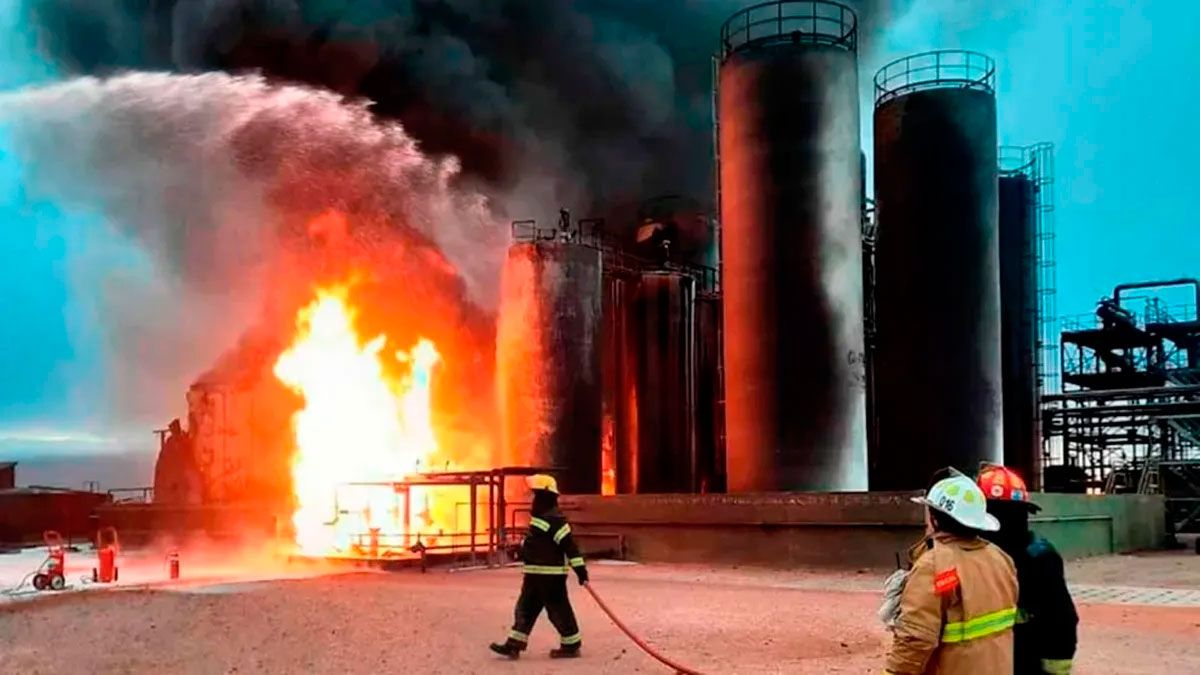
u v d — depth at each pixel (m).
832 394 27.36
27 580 22.23
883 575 20.98
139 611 15.00
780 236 27.77
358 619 13.73
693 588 18.23
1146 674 10.02
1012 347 35.06
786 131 28.00
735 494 23.62
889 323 29.56
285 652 11.38
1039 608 5.28
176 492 33.62
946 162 28.91
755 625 13.23
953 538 4.82
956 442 28.25
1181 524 35.88
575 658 10.88
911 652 4.64
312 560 23.44
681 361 36.47
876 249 30.44
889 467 29.31
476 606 15.09
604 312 36.97
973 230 28.78
